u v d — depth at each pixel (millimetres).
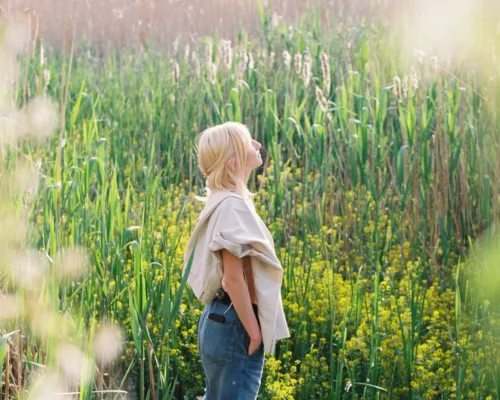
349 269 4441
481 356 3301
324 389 3457
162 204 4930
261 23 7184
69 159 4543
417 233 4898
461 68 5129
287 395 3225
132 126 6227
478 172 4797
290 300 3977
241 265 2520
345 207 5121
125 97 6906
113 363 3180
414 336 3523
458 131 5047
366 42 6809
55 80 6688
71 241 3258
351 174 4953
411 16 5715
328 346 3809
